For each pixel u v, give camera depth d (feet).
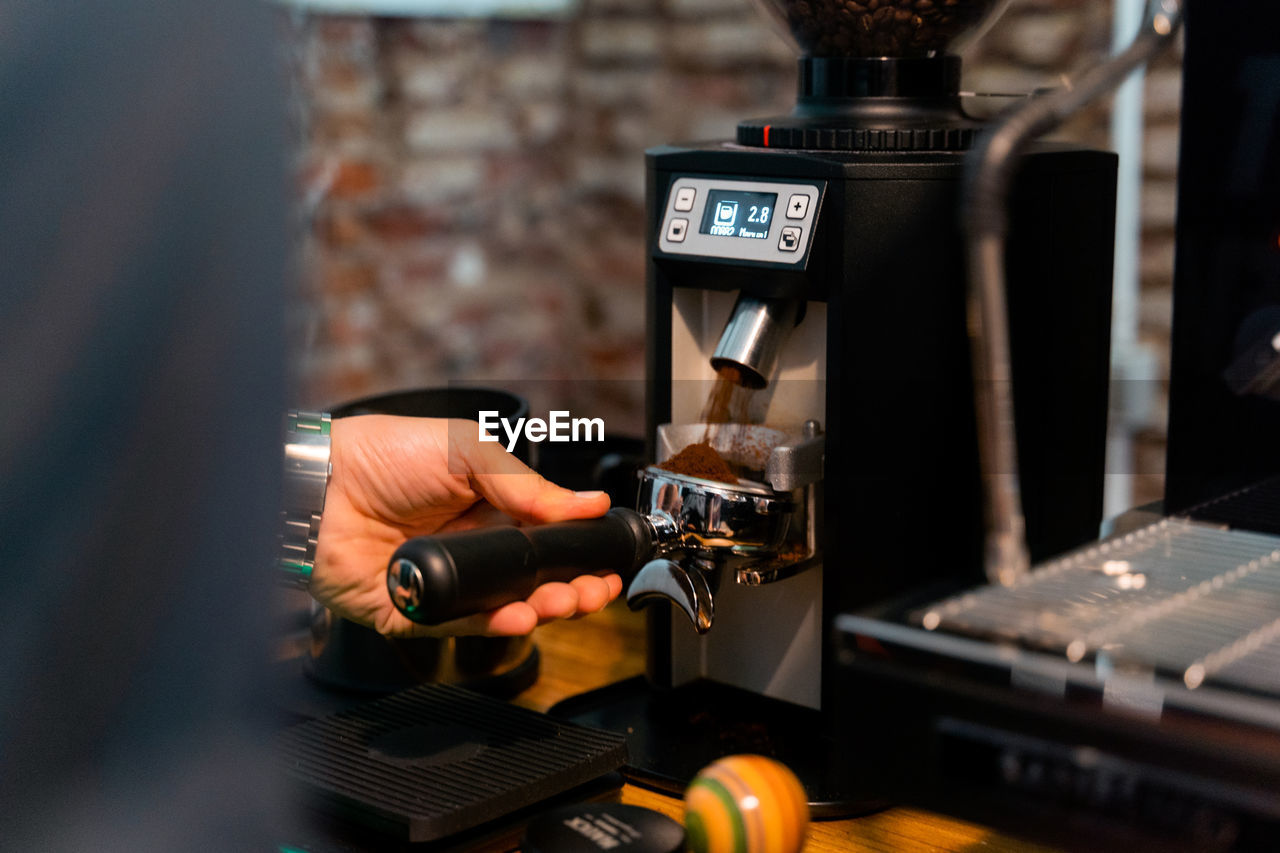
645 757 2.69
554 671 3.06
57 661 1.78
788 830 2.23
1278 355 2.45
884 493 2.68
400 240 7.50
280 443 1.85
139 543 1.78
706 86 6.92
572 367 7.83
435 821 2.32
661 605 2.88
